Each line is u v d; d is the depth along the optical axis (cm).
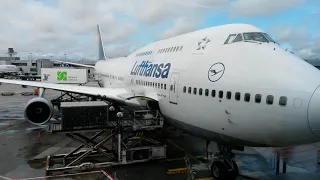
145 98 1438
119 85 2300
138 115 1385
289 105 832
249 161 1423
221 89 996
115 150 1396
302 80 848
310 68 905
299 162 1420
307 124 813
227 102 970
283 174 1259
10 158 1411
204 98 1064
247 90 918
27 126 2122
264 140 918
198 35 1358
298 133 840
